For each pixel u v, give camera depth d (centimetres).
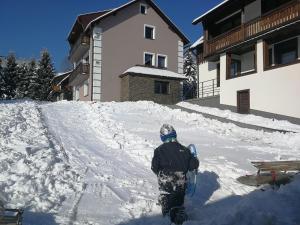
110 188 611
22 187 550
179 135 1229
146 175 713
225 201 551
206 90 2789
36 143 884
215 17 2444
